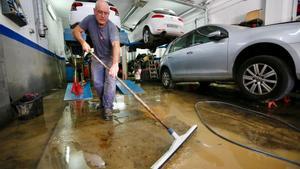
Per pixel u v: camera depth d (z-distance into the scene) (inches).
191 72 123.5
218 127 63.6
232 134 57.3
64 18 322.3
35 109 81.4
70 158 45.1
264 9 185.9
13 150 49.7
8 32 90.7
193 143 51.7
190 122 70.9
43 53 161.3
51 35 223.3
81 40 73.2
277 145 49.3
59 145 52.4
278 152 45.5
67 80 298.8
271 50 83.8
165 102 108.2
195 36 124.0
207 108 90.5
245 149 47.5
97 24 72.8
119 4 298.2
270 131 59.3
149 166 41.0
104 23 71.4
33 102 80.0
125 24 398.0
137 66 280.5
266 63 79.7
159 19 201.3
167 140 54.9
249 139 53.6
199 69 115.1
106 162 43.0
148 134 59.6
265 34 78.7
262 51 87.5
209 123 68.0
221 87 167.6
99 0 68.9
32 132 63.1
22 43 109.7
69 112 89.8
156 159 43.9
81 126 68.4
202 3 272.1
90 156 45.9
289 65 75.4
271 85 79.7
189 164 41.4
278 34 74.8
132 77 317.4
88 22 74.0
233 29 96.6
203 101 106.7
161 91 152.6
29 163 43.1
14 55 95.7
